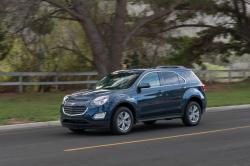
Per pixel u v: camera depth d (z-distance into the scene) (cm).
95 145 2033
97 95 2331
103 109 2303
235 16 6512
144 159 1705
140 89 2464
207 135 2309
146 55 5941
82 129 2467
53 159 1719
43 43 5141
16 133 2489
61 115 2412
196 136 2278
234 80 6650
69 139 2231
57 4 4269
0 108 3328
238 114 3403
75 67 5622
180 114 2658
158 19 5256
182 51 6512
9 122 2806
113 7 4922
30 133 2484
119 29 4500
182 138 2217
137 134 2380
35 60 5297
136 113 2430
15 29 4306
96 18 4838
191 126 2702
